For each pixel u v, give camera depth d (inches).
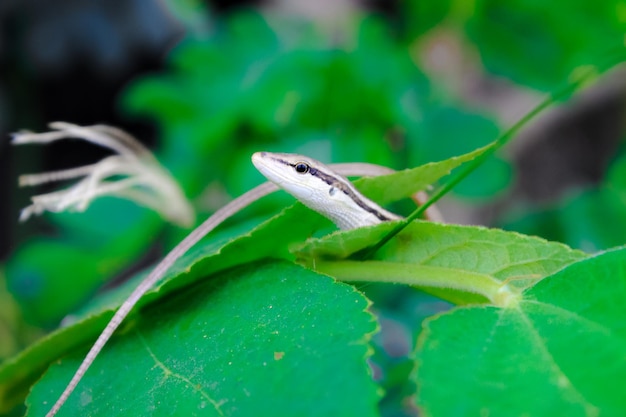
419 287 7.0
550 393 5.3
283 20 11.4
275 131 10.5
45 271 10.9
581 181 17.9
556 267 6.7
